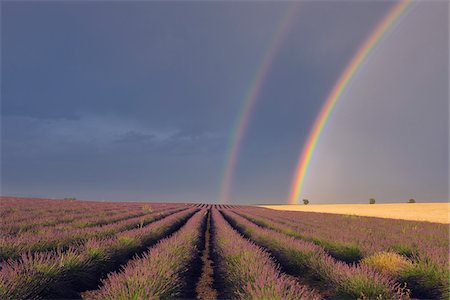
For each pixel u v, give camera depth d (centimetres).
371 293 632
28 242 901
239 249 924
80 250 866
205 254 1308
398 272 775
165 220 1964
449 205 7088
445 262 745
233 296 668
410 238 1401
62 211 2428
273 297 520
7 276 574
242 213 3903
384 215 4294
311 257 898
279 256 1082
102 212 2534
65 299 648
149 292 538
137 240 1145
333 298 671
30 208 2414
